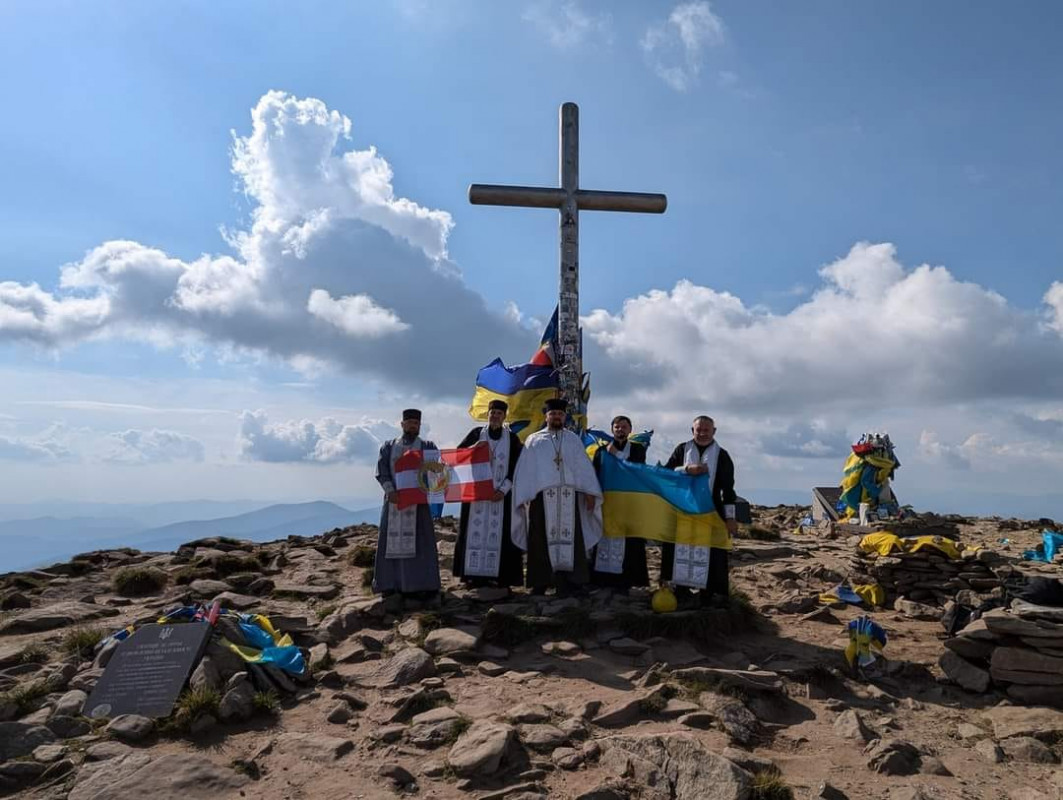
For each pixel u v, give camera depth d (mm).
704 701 6734
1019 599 7996
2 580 11492
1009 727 6562
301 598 10281
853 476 18375
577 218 11727
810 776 5668
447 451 10062
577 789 5375
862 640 7934
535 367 12430
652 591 10133
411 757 5918
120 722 6301
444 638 8094
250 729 6434
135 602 10344
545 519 9477
